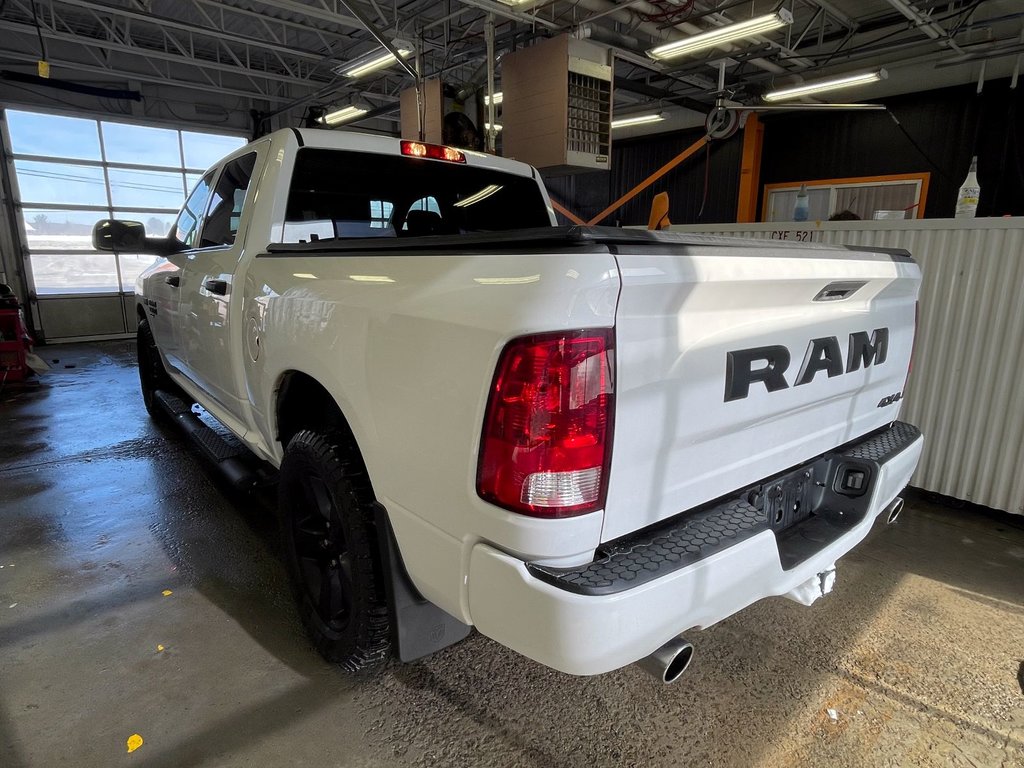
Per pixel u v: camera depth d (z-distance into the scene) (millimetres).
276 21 7766
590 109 5102
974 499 3225
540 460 1064
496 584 1146
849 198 8516
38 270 9680
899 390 2166
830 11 6633
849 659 2023
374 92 10883
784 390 1501
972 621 2248
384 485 1414
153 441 4340
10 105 9047
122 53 9906
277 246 1977
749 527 1351
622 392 1108
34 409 5355
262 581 2459
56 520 3021
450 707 1779
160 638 2084
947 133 7516
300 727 1693
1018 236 2930
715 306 1256
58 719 1714
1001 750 1652
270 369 1899
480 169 2729
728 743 1660
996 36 6590
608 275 1037
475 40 7512
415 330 1257
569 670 1097
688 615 1198
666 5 5949
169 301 3197
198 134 10961
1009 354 3018
